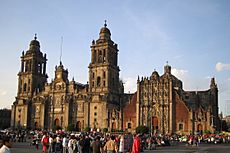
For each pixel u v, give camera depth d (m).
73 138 42.34
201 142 111.25
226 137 116.25
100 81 152.88
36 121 168.25
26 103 171.75
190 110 132.88
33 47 182.88
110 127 144.88
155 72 143.75
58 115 162.00
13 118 175.12
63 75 166.50
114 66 158.00
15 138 91.44
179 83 158.25
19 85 180.12
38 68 183.62
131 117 142.88
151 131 127.62
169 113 135.62
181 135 125.62
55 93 165.25
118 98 158.50
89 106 151.75
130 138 42.53
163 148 75.88
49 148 49.41
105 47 156.25
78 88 160.75
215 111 145.50
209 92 149.12
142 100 142.62
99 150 32.56
